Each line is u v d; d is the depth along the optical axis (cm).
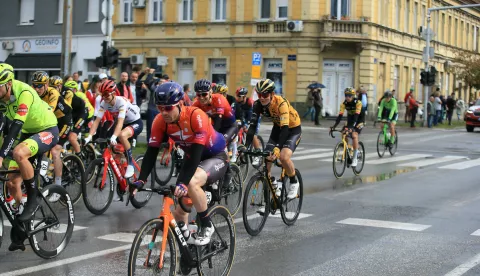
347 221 1050
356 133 1605
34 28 4828
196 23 4434
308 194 1321
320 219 1065
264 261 793
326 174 1648
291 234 950
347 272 749
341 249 860
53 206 803
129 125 1141
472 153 2325
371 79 4253
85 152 1284
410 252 846
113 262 781
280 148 934
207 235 658
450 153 2309
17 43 4928
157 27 4588
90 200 1052
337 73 4188
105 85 1091
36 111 795
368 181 1527
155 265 603
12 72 747
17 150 760
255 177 934
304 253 836
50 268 750
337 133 3198
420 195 1323
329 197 1286
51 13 4731
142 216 1070
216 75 4438
